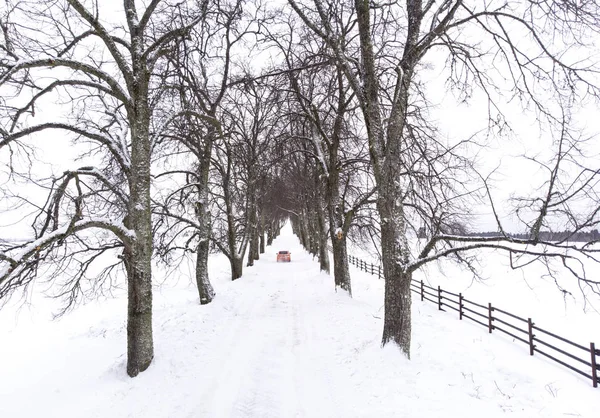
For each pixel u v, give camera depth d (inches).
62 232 201.2
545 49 231.6
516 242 183.3
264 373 241.0
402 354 231.9
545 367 278.1
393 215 244.7
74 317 498.3
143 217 249.0
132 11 255.1
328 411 189.9
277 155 540.7
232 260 656.4
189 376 236.5
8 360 299.3
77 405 203.3
